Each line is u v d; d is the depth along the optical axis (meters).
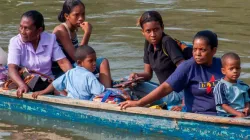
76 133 20.75
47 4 45.19
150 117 19.98
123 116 20.45
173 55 21.42
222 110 19.34
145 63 23.34
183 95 21.73
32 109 22.38
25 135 20.45
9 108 22.97
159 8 43.00
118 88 22.36
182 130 19.56
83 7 24.14
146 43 22.98
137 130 20.39
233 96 19.22
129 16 40.12
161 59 22.08
